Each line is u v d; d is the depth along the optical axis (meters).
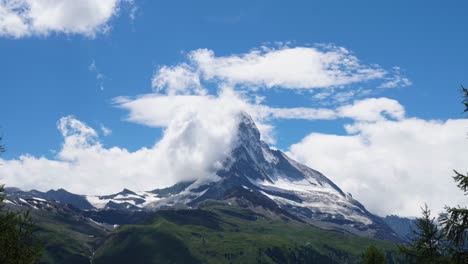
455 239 27.89
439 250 31.42
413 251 32.72
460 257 28.08
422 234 32.44
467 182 27.69
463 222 27.52
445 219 28.31
